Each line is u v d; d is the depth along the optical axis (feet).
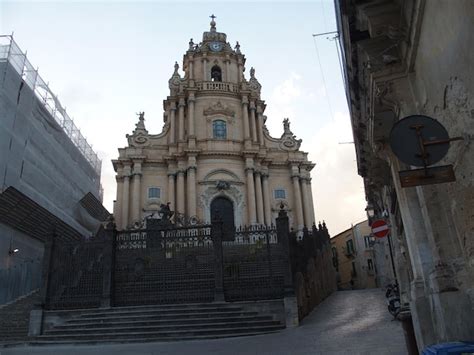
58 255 58.39
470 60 14.35
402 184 16.56
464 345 14.85
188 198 118.32
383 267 108.06
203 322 49.06
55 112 112.78
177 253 59.98
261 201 122.42
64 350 42.37
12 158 83.51
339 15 24.97
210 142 126.82
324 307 64.59
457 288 21.13
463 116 16.06
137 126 128.88
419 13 18.65
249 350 36.32
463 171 16.99
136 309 53.16
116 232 60.39
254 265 57.77
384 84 23.79
